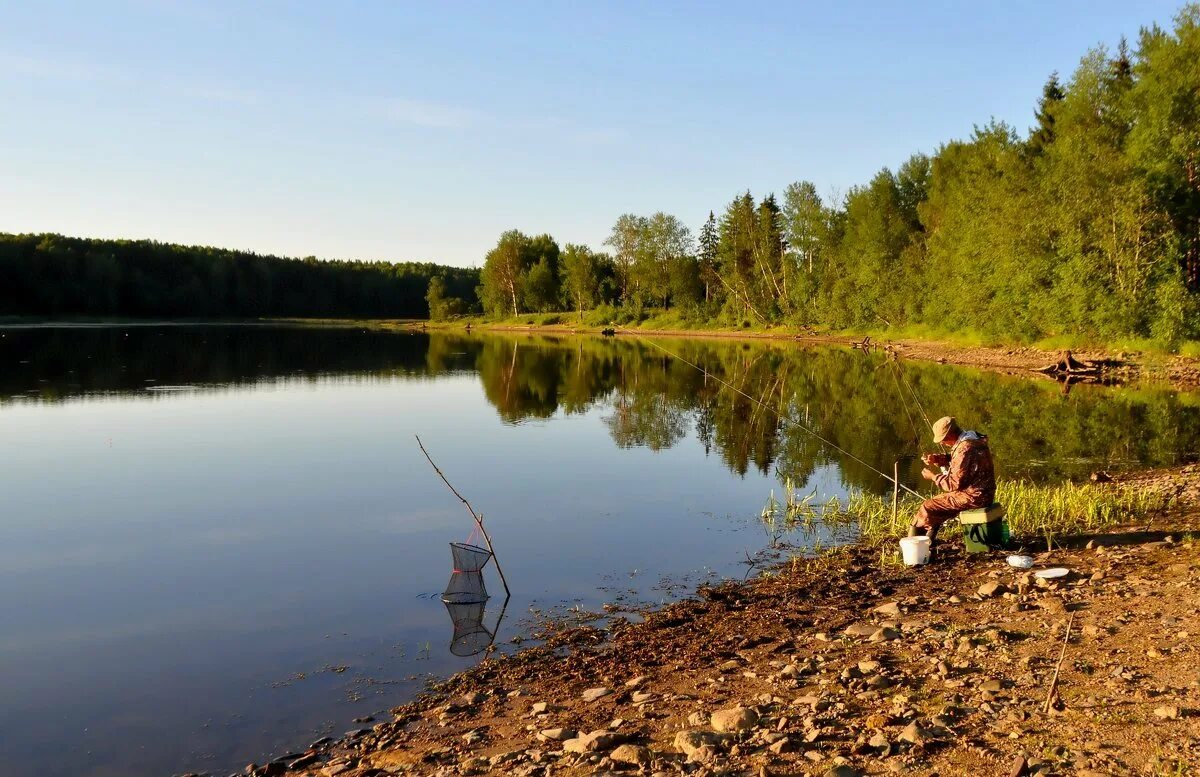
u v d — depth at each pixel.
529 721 6.06
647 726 5.55
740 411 25.97
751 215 86.25
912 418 23.25
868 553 10.59
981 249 46.97
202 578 10.25
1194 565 7.96
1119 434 19.52
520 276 112.44
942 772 4.25
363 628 8.50
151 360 47.12
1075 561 8.71
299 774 5.60
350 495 14.84
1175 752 4.21
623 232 99.75
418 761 5.49
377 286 145.00
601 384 35.53
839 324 69.81
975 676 5.63
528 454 18.86
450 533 12.24
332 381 36.81
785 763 4.57
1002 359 40.62
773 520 12.68
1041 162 44.62
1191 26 37.34
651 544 11.48
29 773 5.80
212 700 6.90
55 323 101.12
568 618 8.65
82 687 7.19
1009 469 15.61
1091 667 5.58
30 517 13.31
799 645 7.12
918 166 73.25
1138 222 36.22
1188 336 34.41
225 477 16.48
